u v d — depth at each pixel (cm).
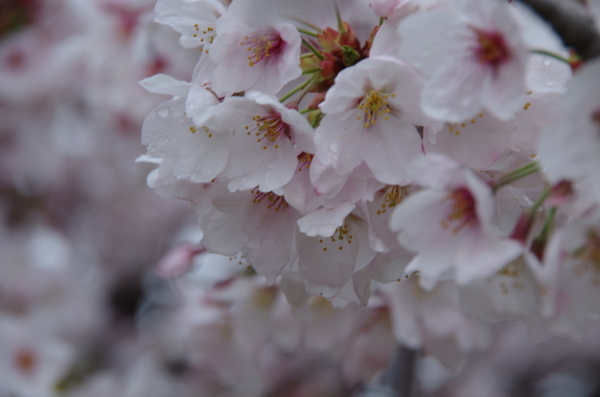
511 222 38
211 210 38
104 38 63
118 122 73
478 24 34
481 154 36
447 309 48
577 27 35
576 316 35
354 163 36
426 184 34
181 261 48
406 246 34
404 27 34
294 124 35
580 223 35
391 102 36
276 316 49
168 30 54
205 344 51
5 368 69
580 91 32
